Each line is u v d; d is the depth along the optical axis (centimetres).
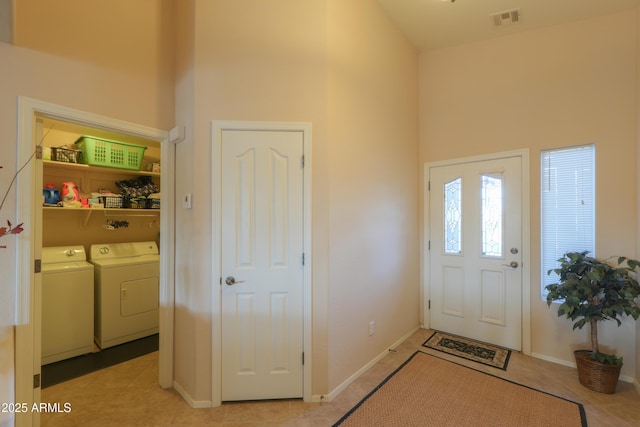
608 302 213
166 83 219
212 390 194
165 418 183
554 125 259
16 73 158
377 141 259
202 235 196
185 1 209
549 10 246
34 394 168
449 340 299
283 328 201
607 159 236
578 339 246
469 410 189
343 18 218
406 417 183
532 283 266
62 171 288
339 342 213
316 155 203
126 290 298
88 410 191
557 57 259
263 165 200
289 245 202
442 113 321
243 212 198
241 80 198
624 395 205
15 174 158
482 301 294
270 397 200
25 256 161
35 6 163
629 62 230
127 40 200
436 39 304
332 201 208
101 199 292
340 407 193
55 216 286
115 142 291
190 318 200
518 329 274
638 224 219
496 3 248
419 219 337
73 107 176
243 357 199
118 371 242
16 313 159
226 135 197
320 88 203
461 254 308
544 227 265
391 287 279
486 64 295
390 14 270
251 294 199
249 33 199
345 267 220
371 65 250
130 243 324
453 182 314
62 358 257
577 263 226
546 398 202
